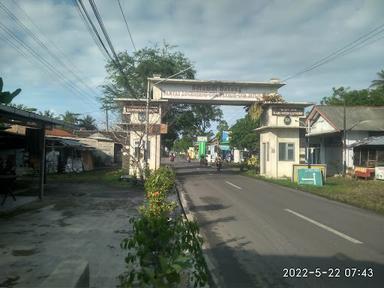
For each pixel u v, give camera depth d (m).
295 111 31.94
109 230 10.73
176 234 4.45
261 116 34.31
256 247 9.22
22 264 7.51
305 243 9.58
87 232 10.44
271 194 20.33
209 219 12.95
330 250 8.90
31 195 18.02
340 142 35.91
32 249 8.62
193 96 31.08
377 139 31.75
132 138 30.80
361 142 32.88
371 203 16.48
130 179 25.92
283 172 31.78
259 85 31.66
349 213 14.19
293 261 8.05
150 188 11.83
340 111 38.88
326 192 20.77
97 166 47.03
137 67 43.72
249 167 43.03
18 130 28.84
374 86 55.34
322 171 26.06
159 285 3.75
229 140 62.69
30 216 12.76
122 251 8.53
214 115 46.22
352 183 26.42
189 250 4.41
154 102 30.89
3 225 11.22
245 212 14.41
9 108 12.20
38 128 17.36
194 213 14.18
